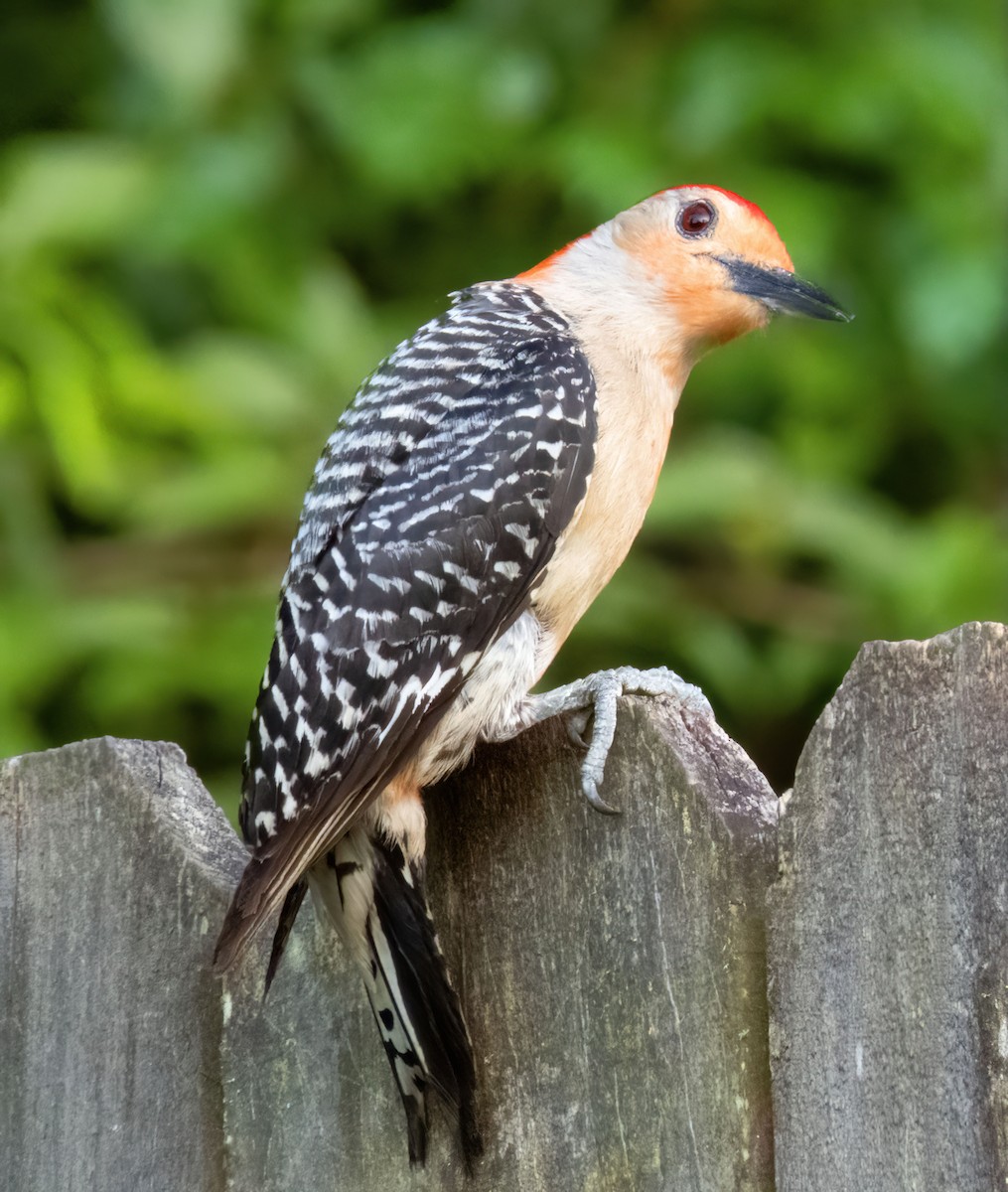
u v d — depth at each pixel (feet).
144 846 21.94
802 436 45.34
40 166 44.37
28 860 22.88
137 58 46.03
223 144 45.73
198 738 42.24
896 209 46.29
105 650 40.98
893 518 45.19
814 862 16.60
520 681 22.63
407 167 45.98
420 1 49.55
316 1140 20.20
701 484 42.19
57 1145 22.16
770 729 44.19
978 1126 15.24
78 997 22.24
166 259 44.88
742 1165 16.80
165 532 43.57
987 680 15.61
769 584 44.14
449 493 22.84
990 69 46.83
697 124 45.60
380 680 21.25
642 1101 17.61
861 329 45.80
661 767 17.87
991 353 45.93
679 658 42.93
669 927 17.63
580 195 44.86
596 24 47.55
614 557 25.05
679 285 28.02
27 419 42.09
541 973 18.58
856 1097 16.06
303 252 46.73
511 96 46.11
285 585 22.95
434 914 19.53
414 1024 18.97
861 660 16.43
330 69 46.75
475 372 24.54
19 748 39.40
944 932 15.62
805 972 16.55
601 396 25.35
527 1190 18.30
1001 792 15.38
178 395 42.47
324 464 24.23
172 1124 21.27
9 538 41.78
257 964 20.90
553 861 18.70
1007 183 46.09
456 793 19.80
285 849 19.39
